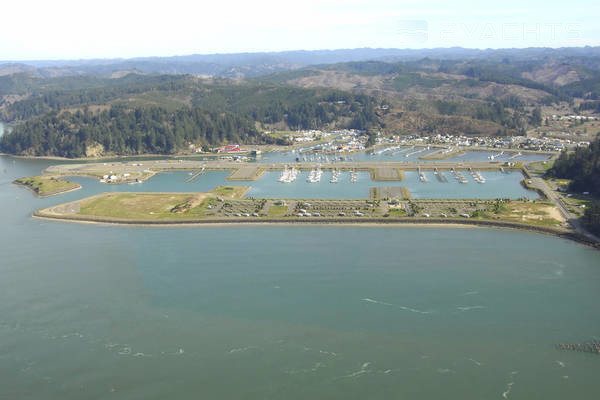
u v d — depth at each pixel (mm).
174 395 124250
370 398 122312
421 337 146875
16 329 154875
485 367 133000
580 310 160125
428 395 122938
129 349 143375
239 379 129875
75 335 151000
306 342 145500
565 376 129000
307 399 122500
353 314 160000
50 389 127312
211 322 156625
